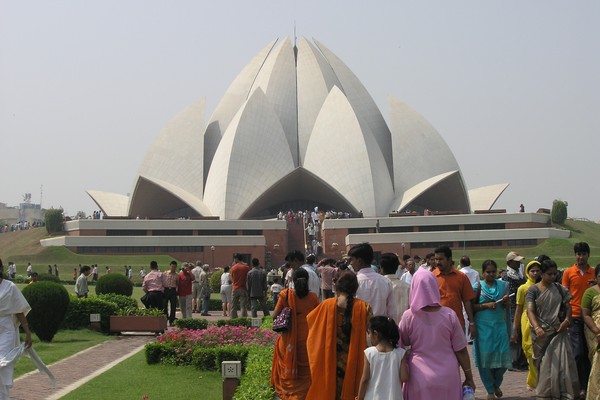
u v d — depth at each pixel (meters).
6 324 8.66
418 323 6.87
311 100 68.25
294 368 8.38
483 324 9.99
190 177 64.50
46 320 16.11
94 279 41.91
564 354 8.79
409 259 18.08
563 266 45.97
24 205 168.88
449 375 6.72
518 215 53.22
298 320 8.50
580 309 9.69
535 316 8.93
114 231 53.44
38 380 11.46
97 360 13.85
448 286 9.62
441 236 52.66
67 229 56.62
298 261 11.90
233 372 9.30
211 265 52.56
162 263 50.09
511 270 13.43
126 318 18.16
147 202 64.19
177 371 12.19
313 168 62.75
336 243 54.28
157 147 65.56
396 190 64.25
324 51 71.25
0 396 8.27
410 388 6.76
